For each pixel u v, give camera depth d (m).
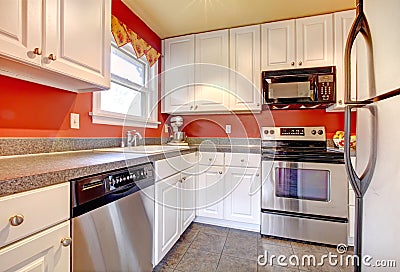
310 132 2.54
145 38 2.50
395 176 0.64
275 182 2.16
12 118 1.22
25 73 1.16
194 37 2.74
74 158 1.24
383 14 0.69
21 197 0.70
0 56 0.90
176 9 2.24
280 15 2.35
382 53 0.70
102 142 1.87
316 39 2.31
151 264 1.50
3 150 1.17
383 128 0.70
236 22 2.50
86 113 1.72
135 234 1.32
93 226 1.00
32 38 0.99
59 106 1.50
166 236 1.71
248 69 2.55
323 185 2.02
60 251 0.84
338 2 2.12
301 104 2.38
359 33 0.87
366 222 0.81
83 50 1.26
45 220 0.78
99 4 1.39
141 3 2.14
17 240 0.69
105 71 1.44
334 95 2.22
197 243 2.03
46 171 0.80
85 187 0.96
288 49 2.40
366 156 0.83
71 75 1.18
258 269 1.65
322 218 2.02
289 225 2.11
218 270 1.63
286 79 2.35
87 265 0.97
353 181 0.87
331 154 2.00
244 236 2.18
